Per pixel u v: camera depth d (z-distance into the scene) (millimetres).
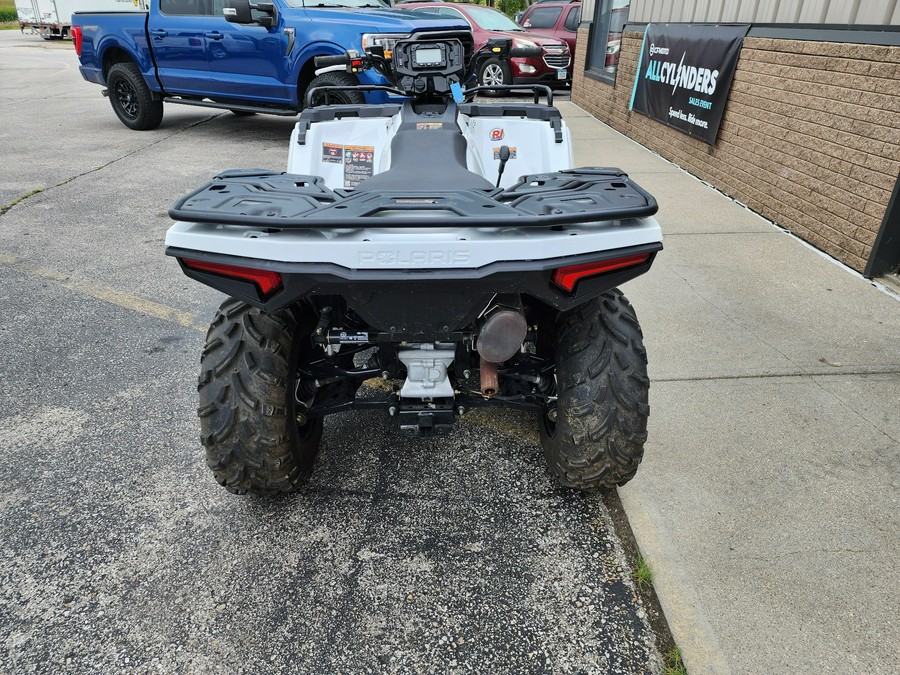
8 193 6449
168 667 1909
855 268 4496
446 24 7266
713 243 4992
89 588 2172
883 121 4137
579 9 12445
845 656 1897
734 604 2072
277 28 7531
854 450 2773
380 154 3111
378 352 2350
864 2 4293
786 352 3518
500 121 3336
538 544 2355
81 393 3268
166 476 2701
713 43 6207
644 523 2402
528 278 1775
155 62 8766
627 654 1948
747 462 2707
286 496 2588
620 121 9141
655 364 3412
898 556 2248
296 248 1723
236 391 2152
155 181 6891
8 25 38438
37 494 2590
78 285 4473
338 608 2104
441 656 1944
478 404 2412
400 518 2477
